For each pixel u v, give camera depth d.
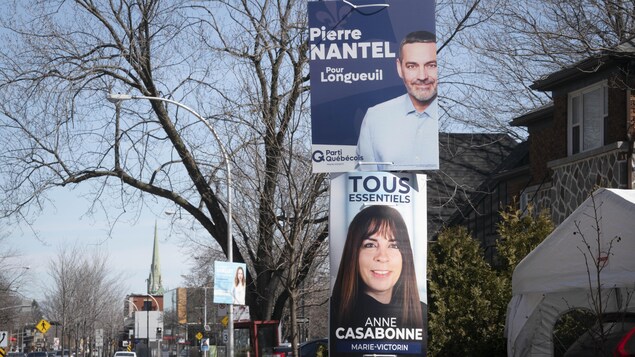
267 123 20.94
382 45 14.81
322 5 14.85
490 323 18.23
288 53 22.52
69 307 79.25
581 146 23.19
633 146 21.11
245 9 23.67
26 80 25.36
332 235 14.68
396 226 14.60
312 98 14.77
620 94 21.33
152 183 27.27
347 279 14.58
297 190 19.80
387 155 14.69
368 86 14.77
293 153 20.30
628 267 12.72
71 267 80.12
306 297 29.28
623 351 10.82
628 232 12.72
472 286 18.41
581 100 23.30
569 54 24.23
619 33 21.95
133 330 94.88
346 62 14.80
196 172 26.31
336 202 14.70
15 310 87.38
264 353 26.20
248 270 29.25
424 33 14.83
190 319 86.75
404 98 14.77
